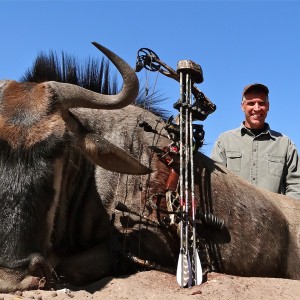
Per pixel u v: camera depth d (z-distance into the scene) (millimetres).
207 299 1209
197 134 1470
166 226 1445
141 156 1525
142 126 1483
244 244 1618
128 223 1449
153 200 1464
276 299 1261
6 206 1163
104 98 1336
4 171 1187
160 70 1589
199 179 1586
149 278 1340
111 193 1485
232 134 2094
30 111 1260
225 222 1598
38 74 1637
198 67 1496
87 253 1410
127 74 1317
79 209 1467
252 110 2041
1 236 1151
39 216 1192
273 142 2043
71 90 1317
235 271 1600
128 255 1410
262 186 2002
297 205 1854
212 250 1539
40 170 1202
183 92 1474
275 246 1695
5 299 1077
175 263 1481
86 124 1537
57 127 1255
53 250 1384
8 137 1208
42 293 1139
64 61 1661
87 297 1162
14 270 1136
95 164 1378
